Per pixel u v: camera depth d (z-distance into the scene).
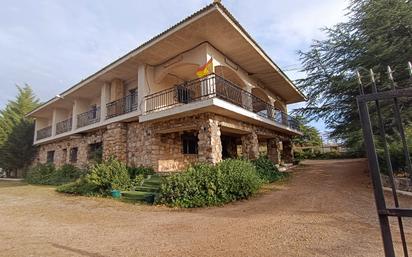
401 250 3.78
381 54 9.63
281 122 16.84
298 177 12.30
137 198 8.90
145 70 12.29
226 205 7.57
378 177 2.12
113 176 10.46
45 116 23.48
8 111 26.36
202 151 10.12
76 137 17.34
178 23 9.62
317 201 7.29
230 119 11.63
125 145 13.20
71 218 6.77
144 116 11.60
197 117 10.53
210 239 4.59
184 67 12.45
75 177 15.12
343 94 12.02
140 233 5.20
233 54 11.70
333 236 4.47
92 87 15.81
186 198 7.79
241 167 8.98
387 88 9.72
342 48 11.98
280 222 5.47
